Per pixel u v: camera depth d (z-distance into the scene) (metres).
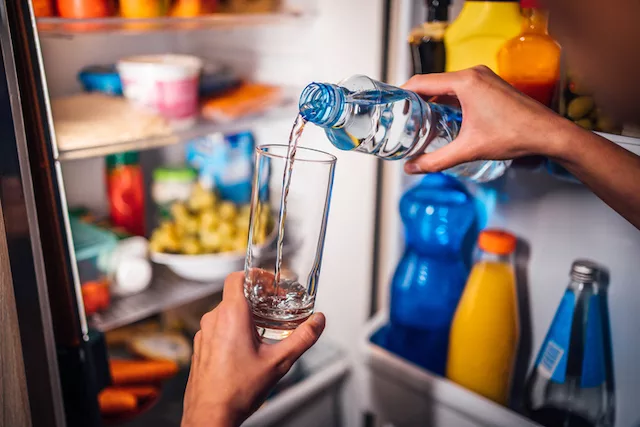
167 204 1.35
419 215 1.02
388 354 1.06
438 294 1.05
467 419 0.98
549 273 0.96
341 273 1.30
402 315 1.08
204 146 1.38
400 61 1.02
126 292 1.17
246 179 1.42
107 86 1.16
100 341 0.92
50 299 0.84
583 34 0.79
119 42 1.34
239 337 0.60
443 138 0.77
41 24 0.92
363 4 1.11
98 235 1.12
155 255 1.25
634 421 0.90
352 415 1.33
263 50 1.33
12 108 0.71
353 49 1.15
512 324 0.97
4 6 0.69
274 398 1.18
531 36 0.81
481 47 0.88
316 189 0.69
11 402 0.81
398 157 0.78
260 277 0.70
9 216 0.74
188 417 0.60
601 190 0.69
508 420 0.92
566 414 0.92
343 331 1.34
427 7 0.95
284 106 1.27
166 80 1.08
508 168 0.97
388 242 1.25
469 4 0.89
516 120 0.68
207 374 0.60
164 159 1.48
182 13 1.12
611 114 0.80
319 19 1.19
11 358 0.80
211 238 1.28
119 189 1.27
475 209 1.04
